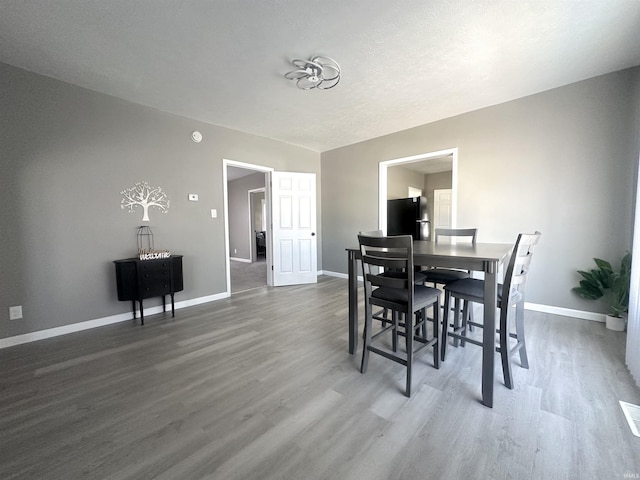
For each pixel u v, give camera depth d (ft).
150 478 3.63
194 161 11.69
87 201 9.00
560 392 5.31
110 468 3.80
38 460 3.94
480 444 4.13
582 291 8.75
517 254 5.30
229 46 6.85
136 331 8.75
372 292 6.19
